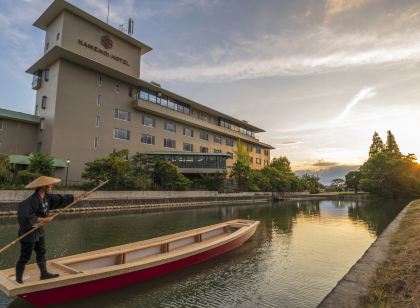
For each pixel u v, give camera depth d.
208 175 37.88
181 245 9.59
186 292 6.90
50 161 23.22
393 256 7.88
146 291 6.91
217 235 11.77
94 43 31.11
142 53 37.34
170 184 31.62
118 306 6.14
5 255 9.45
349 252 10.92
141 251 8.02
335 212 26.98
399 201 46.41
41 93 30.83
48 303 5.51
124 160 26.72
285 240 13.05
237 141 50.00
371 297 5.12
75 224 16.17
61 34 28.52
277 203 40.19
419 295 4.79
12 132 27.98
